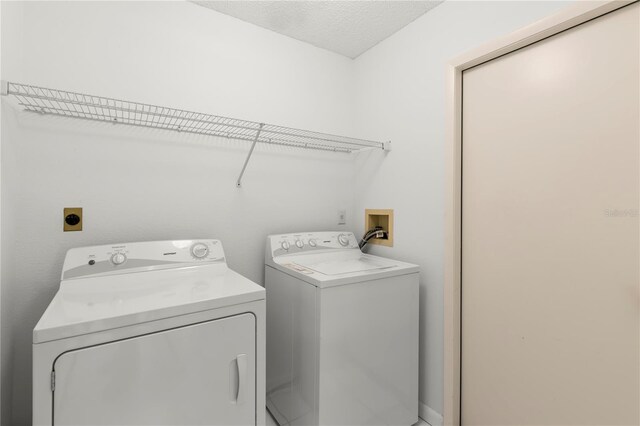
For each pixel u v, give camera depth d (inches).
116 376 36.9
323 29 79.0
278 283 68.8
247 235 76.5
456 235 63.6
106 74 59.4
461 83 64.5
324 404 54.8
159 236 65.6
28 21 52.9
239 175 75.1
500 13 56.8
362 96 89.9
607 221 45.0
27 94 43.9
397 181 78.5
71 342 34.7
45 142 54.7
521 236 54.8
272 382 71.0
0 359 44.7
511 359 56.2
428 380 69.6
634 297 42.6
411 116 74.8
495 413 58.6
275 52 80.0
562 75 49.4
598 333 45.9
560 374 50.0
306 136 77.6
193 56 68.7
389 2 68.4
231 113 73.3
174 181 67.2
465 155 63.9
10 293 49.6
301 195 84.7
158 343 39.4
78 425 35.0
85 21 57.7
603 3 43.3
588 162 46.8
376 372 61.1
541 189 52.1
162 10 65.4
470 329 63.0
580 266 47.7
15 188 50.9
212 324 43.2
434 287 68.5
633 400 42.7
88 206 58.5
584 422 47.3
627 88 43.0
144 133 63.9
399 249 77.5
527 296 54.0
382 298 61.9
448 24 66.4
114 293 45.9
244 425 45.4
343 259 76.6
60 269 56.1
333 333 55.7
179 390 40.7
